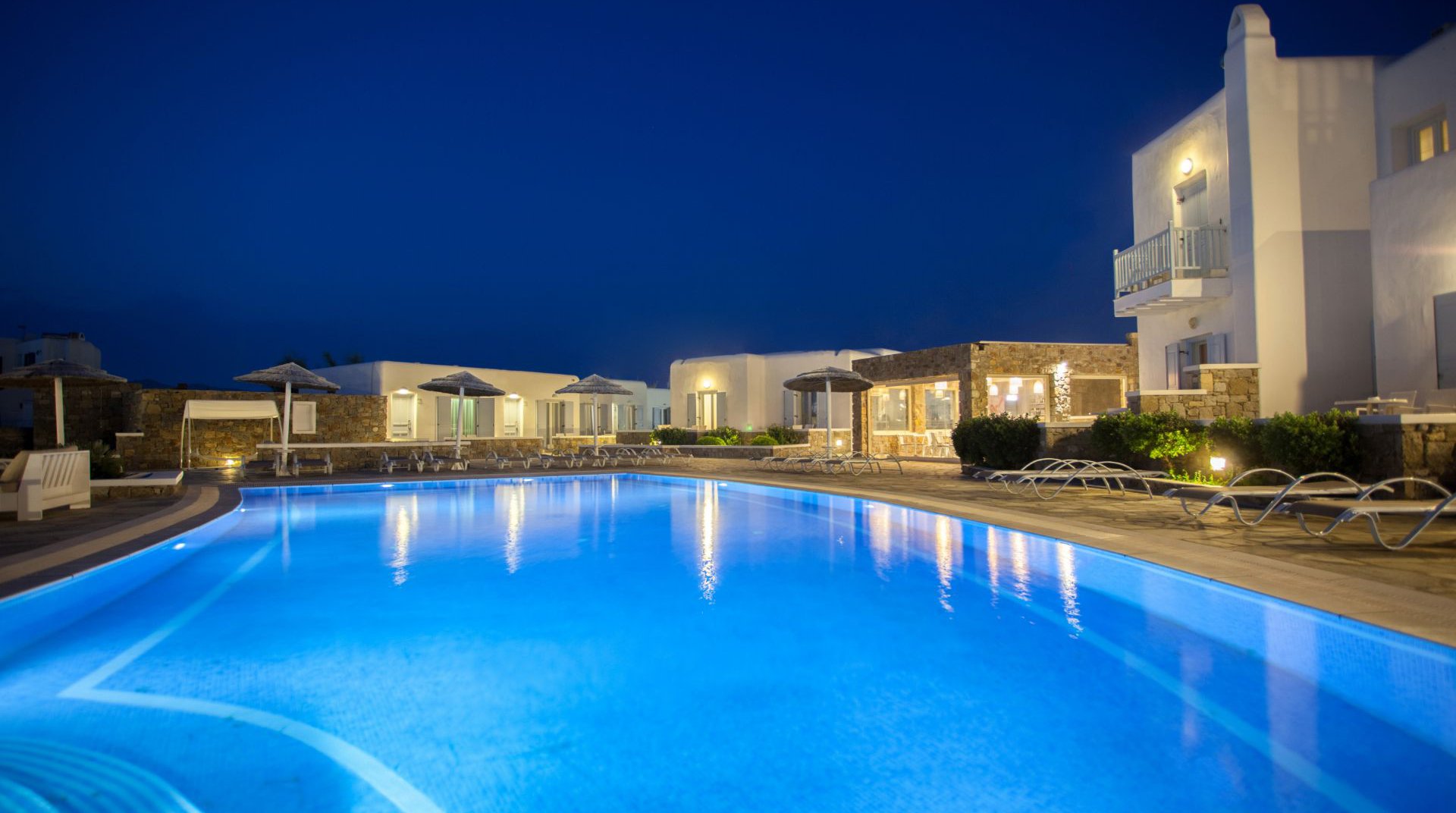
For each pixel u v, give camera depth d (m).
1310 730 3.48
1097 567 6.68
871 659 4.54
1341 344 12.51
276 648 4.84
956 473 16.66
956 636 4.99
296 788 3.02
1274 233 12.59
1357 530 7.34
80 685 4.18
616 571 7.15
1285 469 9.83
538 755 3.32
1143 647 4.71
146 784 3.05
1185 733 3.45
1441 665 3.78
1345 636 4.27
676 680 4.24
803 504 12.66
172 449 21.30
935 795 2.93
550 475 17.45
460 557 7.90
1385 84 12.48
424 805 2.89
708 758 3.27
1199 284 13.46
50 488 9.70
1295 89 12.70
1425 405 9.98
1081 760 3.21
